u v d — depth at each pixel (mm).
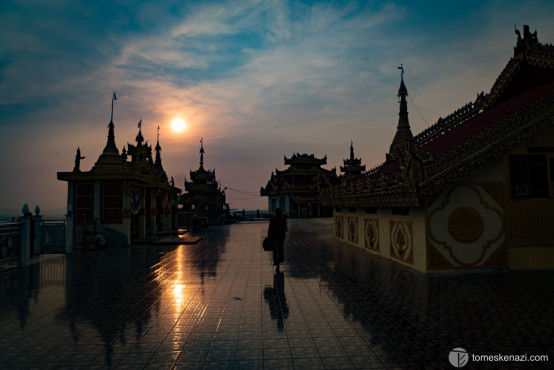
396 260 10422
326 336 4543
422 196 8211
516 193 8859
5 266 10188
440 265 8531
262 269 9656
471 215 8648
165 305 6078
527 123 8531
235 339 4477
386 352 4023
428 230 8555
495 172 8828
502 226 8742
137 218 19188
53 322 5188
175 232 22688
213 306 5992
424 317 5254
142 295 6805
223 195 43906
